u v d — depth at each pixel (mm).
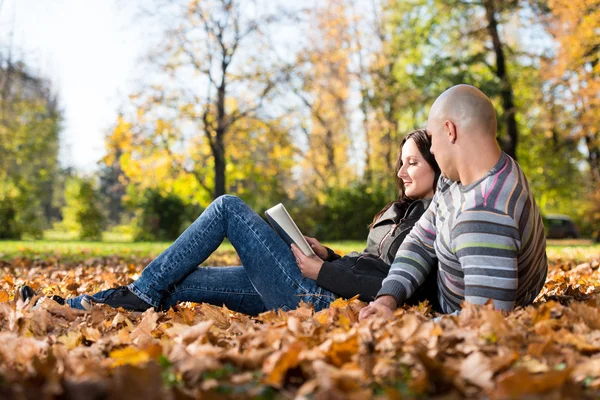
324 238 25188
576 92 21672
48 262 9109
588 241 29188
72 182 28375
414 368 1751
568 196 30953
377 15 30422
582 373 1692
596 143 24484
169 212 26047
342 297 3049
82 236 27281
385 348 1943
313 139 34219
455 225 2520
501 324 2158
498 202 2438
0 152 30969
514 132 24750
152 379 1510
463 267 2482
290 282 3105
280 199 29281
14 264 8508
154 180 29078
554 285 4258
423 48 29344
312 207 25422
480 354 1791
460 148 2527
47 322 2795
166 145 27531
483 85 24406
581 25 20047
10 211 25797
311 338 2090
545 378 1500
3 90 30500
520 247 2455
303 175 38719
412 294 2893
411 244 2879
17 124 31812
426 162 3172
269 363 1782
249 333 2258
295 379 1713
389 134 29672
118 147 27328
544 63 22297
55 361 1831
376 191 25484
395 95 27406
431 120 2609
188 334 2268
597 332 2145
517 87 25766
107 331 2762
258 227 3156
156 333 2596
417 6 29156
